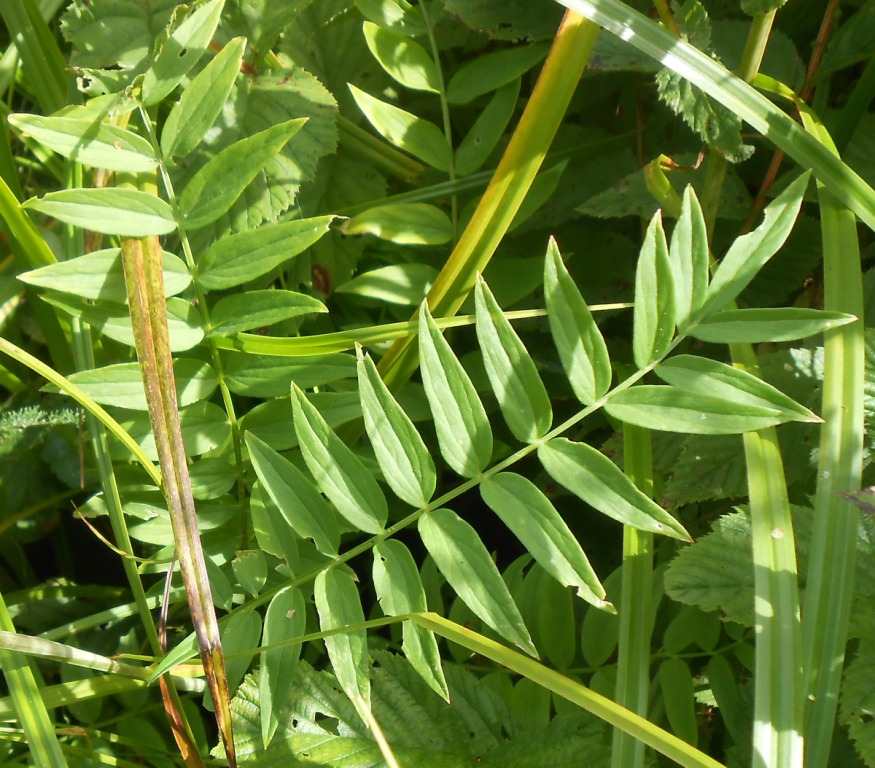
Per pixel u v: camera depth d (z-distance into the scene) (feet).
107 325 0.83
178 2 0.98
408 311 1.08
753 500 0.81
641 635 0.83
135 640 1.03
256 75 1.03
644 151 1.09
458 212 1.09
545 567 0.75
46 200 0.78
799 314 0.76
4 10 0.95
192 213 0.82
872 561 0.83
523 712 0.90
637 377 0.78
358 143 1.10
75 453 1.10
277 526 0.84
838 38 0.98
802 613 0.80
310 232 0.82
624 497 0.76
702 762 0.70
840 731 0.86
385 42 1.03
